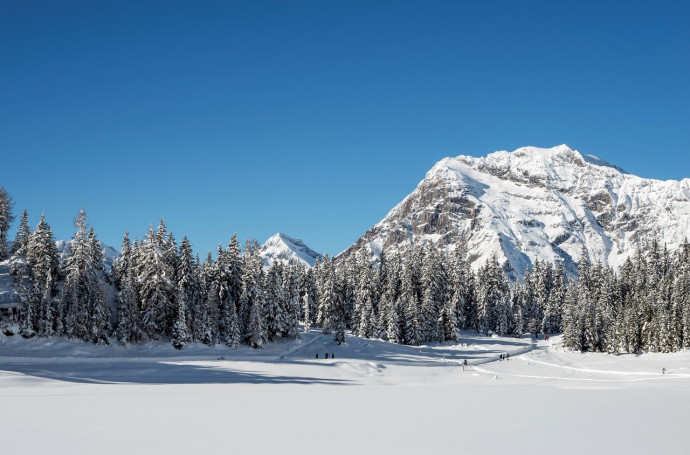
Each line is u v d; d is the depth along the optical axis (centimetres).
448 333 12356
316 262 15150
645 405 3022
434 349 11200
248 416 2289
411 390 4319
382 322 11919
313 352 9519
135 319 8450
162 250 9231
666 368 8850
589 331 12594
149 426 1945
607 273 16100
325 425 2056
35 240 8344
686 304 11375
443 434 1878
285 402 2986
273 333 10006
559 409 2755
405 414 2459
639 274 15112
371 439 1762
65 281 8350
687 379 6694
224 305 9719
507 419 2303
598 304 13475
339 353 9550
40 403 2675
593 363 10325
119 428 1889
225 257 9881
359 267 14625
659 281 13825
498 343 13012
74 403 2700
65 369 5981
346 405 2867
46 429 1850
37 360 6800
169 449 1548
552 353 11600
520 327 15200
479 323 14738
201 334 8950
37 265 8119
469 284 15425
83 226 8412
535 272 19012
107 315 8269
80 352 7681
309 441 1711
